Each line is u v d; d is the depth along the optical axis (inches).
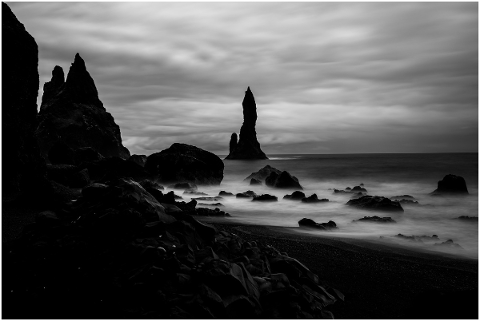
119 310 278.5
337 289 399.2
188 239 376.2
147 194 428.1
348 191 1501.0
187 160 1552.7
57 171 1139.9
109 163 1346.0
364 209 992.2
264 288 327.6
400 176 2298.2
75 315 280.4
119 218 361.4
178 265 314.8
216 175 1660.9
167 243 350.0
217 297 285.7
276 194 1467.8
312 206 1083.9
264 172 1841.8
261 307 306.0
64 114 3277.6
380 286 413.1
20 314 281.7
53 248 342.3
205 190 1547.7
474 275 459.2
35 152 887.1
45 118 3144.7
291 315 300.8
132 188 419.8
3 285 309.3
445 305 341.7
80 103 3479.3
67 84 3506.4
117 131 3636.8
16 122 824.3
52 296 297.9
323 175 2394.2
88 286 304.5
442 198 1300.4
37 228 383.2
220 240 426.3
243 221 818.8
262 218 893.8
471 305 335.6
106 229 357.4
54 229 371.9
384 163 3853.3
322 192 1545.3
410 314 341.7
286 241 600.1
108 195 407.2
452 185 1365.7
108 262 324.8
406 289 406.0
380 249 575.8
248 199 1232.2
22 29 891.4
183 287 296.0
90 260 328.8
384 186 1851.6
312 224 748.6
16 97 829.8
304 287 362.0
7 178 790.5
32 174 834.8
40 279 315.3
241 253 406.3
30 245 350.0
